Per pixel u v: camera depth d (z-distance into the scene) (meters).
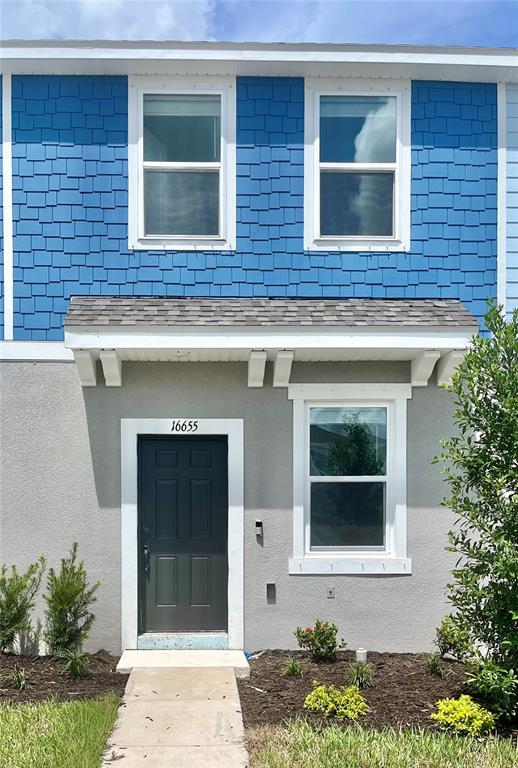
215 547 7.69
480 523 5.89
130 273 7.71
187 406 7.60
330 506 7.77
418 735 5.35
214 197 7.85
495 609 5.83
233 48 7.56
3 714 5.62
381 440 7.85
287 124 7.82
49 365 7.56
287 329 7.02
